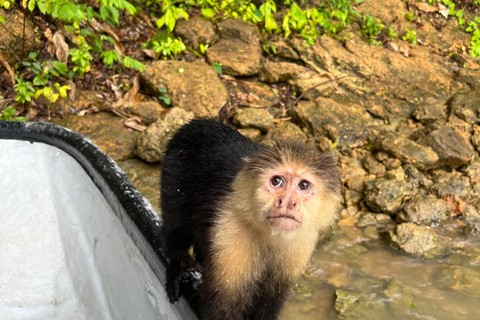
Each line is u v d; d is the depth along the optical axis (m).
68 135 0.83
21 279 0.72
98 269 0.73
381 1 2.39
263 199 0.77
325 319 1.20
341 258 1.39
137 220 0.79
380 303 1.23
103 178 0.81
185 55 1.91
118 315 0.72
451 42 2.39
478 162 1.79
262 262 0.83
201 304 0.81
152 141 1.51
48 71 1.63
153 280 0.81
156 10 2.02
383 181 1.61
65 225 0.75
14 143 0.78
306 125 1.80
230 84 1.89
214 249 0.79
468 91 2.06
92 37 1.77
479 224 1.52
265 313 0.87
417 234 1.44
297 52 2.04
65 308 0.71
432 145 1.77
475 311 1.22
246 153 0.87
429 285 1.30
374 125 1.84
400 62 2.09
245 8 2.06
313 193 0.78
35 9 1.71
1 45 1.55
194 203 0.86
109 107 1.64
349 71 2.02
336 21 2.23
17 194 0.76
